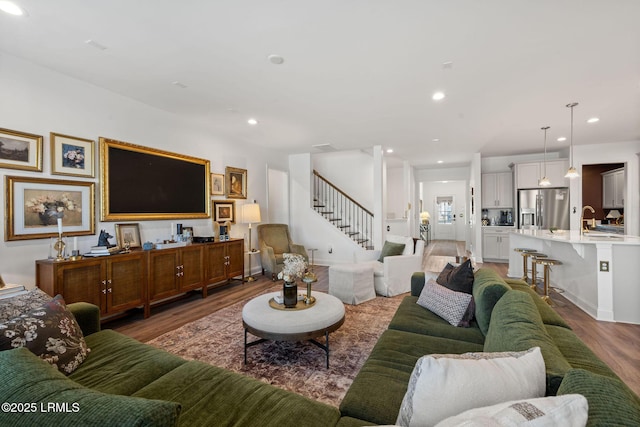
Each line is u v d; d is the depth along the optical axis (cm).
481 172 728
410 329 203
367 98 345
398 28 216
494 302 187
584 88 318
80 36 226
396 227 766
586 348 115
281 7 192
